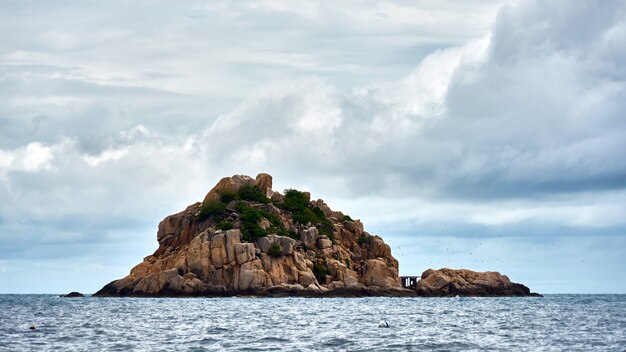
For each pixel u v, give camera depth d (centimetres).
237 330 11175
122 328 11656
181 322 13012
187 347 8819
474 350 8638
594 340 9838
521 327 12131
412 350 8575
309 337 9994
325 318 14150
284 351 8425
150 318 14250
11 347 8856
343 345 9019
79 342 9400
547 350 8688
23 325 12462
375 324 12481
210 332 10825
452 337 10125
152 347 8831
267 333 10631
